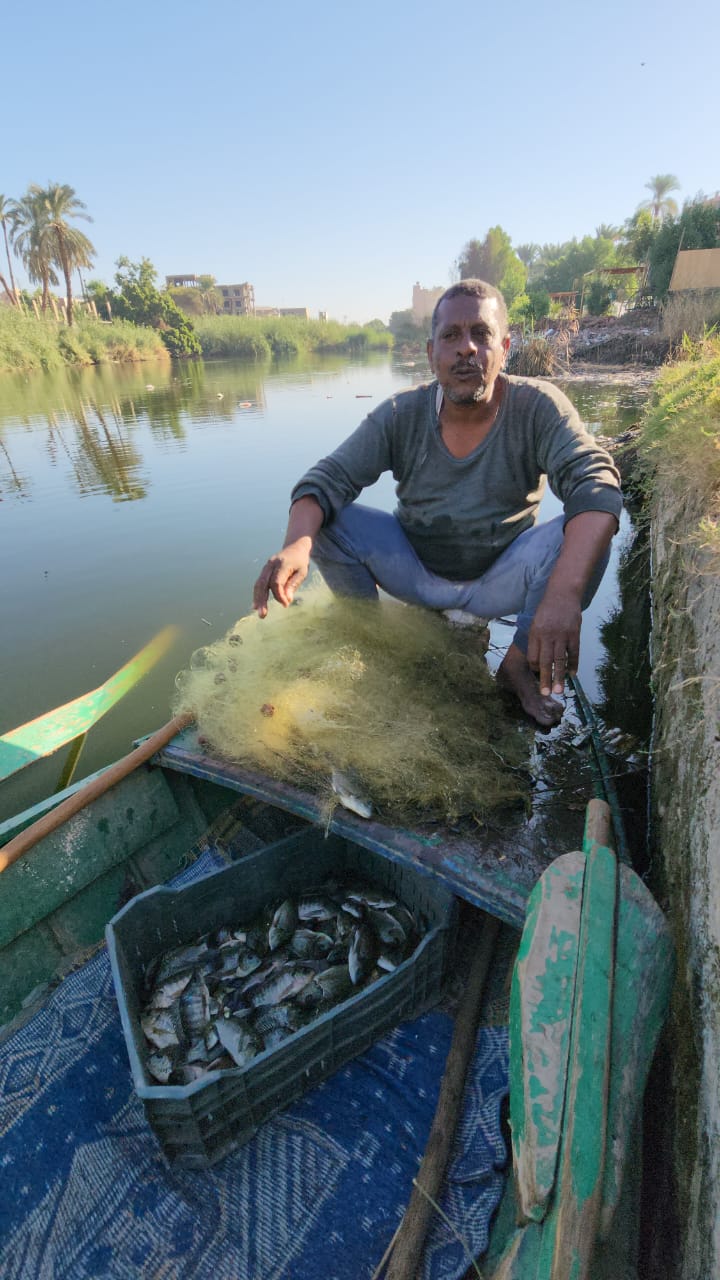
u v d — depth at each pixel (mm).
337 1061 1884
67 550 7234
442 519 2771
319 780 2232
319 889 2391
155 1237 1615
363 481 2811
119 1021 2064
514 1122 1314
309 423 15484
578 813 2121
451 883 1905
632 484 6750
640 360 22250
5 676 4664
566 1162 1135
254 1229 1611
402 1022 2010
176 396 22797
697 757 1796
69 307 54531
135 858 2604
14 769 3367
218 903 2205
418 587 2977
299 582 2520
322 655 2578
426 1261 1514
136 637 5145
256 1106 1745
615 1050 1294
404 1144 1733
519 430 2543
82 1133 1797
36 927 2287
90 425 16188
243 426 15359
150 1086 1592
